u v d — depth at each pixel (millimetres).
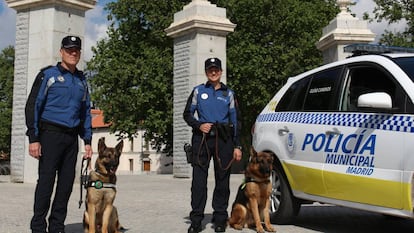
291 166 6574
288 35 31562
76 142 5734
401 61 5535
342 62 6320
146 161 73000
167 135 30750
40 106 5500
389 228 6785
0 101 48219
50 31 14750
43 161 5492
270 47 30828
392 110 5207
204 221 7398
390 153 5102
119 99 29562
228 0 30016
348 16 18828
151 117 29031
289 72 29766
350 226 6883
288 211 6766
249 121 32219
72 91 5582
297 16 30922
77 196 11117
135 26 31047
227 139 6418
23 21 15422
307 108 6621
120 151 5754
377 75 5656
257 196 6266
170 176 20438
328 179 5883
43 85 5484
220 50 18297
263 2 30203
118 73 29391
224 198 6484
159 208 8984
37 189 5488
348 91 6023
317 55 31625
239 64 29438
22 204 9492
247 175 6371
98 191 5602
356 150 5531
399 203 4988
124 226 6996
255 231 6426
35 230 5500
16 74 15539
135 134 30734
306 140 6336
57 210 5695
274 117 7168
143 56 30438
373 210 5297
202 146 6391
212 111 6445
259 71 29375
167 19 29047
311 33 31562
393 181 5031
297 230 6465
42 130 5508
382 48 6348
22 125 15289
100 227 5926
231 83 29297
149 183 15484
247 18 30766
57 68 5613
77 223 7246
